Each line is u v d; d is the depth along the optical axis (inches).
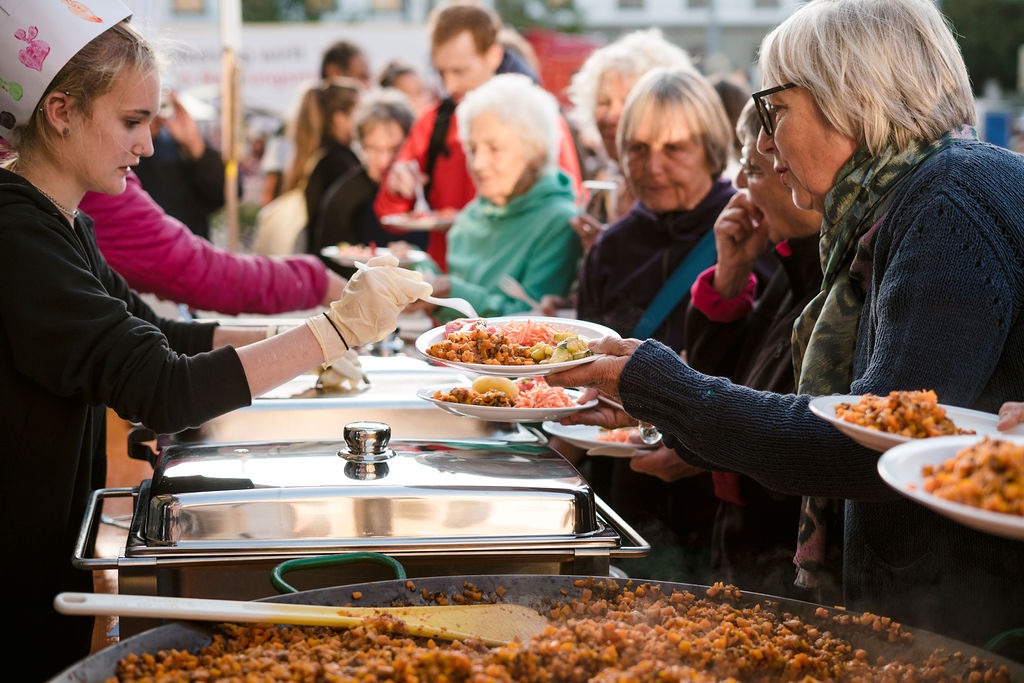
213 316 155.4
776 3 861.8
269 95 353.7
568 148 179.6
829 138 66.7
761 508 92.2
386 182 228.8
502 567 66.5
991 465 40.4
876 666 55.3
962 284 56.8
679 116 117.6
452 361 72.8
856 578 68.1
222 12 207.0
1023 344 59.5
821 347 70.7
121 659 51.9
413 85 309.0
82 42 67.2
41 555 70.4
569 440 94.1
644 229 124.9
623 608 61.1
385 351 128.3
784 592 91.6
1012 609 62.3
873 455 56.4
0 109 68.8
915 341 56.7
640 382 63.9
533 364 73.3
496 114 153.0
